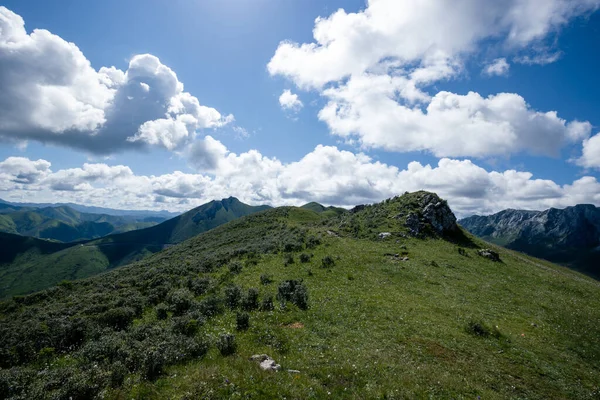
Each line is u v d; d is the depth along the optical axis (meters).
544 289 35.91
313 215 122.12
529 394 15.39
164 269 44.53
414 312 24.30
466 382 15.36
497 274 39.53
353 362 16.08
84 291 44.50
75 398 11.60
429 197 67.19
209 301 24.97
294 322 21.81
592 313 29.31
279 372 14.12
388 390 13.55
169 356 15.36
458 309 25.89
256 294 25.66
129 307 26.56
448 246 51.00
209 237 102.00
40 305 40.88
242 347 17.14
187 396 11.67
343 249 44.09
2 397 11.76
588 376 17.89
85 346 18.41
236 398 11.78
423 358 17.53
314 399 12.40
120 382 13.15
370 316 23.14
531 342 21.20
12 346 19.89
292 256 41.72
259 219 113.38
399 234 54.62
